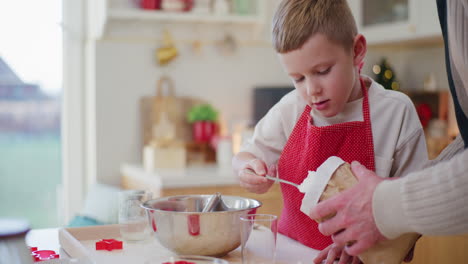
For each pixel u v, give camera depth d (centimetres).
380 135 117
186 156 288
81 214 254
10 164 293
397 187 80
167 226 97
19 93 289
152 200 108
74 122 293
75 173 294
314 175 92
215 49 297
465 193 75
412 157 117
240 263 96
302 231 118
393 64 329
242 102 304
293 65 104
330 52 101
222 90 300
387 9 266
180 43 290
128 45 281
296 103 127
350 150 116
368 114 117
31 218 297
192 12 278
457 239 192
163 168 257
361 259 89
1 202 293
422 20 248
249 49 304
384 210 81
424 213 77
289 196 122
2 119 289
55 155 298
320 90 103
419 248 201
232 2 295
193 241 96
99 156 278
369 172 87
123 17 261
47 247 116
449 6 84
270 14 301
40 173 297
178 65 291
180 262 83
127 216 113
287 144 124
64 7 288
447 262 195
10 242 74
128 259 100
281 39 103
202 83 296
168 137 280
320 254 98
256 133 135
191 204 113
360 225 84
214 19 279
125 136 283
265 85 308
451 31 84
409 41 287
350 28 106
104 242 108
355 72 117
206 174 234
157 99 286
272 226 94
